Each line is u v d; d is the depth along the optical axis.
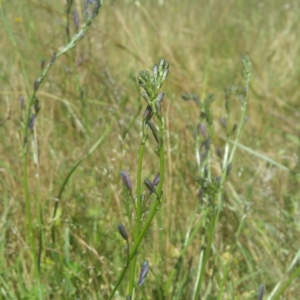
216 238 0.75
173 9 1.75
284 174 0.96
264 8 1.89
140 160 0.41
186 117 1.02
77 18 0.59
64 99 0.88
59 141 0.93
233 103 1.29
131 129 0.95
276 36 1.63
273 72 1.49
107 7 1.40
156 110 0.39
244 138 1.15
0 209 0.76
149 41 1.46
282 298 0.68
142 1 1.73
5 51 1.20
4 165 0.70
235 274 0.72
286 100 1.41
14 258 0.70
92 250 0.65
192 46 1.55
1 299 0.60
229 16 1.81
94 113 0.96
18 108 0.96
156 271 0.70
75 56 1.04
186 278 0.64
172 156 0.87
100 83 1.04
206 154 0.61
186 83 1.31
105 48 1.21
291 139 1.18
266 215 0.85
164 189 0.75
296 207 0.88
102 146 0.84
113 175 0.81
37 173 0.66
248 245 0.77
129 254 0.42
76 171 0.86
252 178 0.96
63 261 0.68
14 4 1.33
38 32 1.25
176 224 0.76
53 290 0.66
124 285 0.67
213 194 0.51
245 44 1.56
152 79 0.39
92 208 0.78
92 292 0.64
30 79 1.06
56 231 0.73
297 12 1.75
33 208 0.76
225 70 1.49
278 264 0.73
